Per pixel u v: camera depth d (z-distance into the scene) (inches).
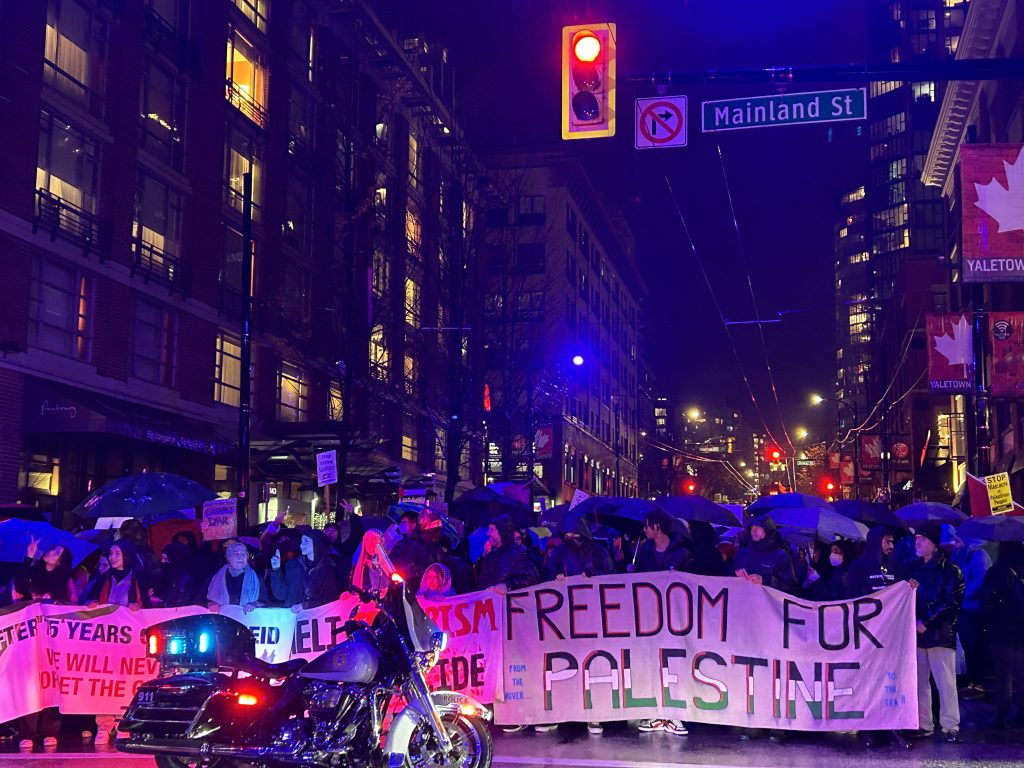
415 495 801.6
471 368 1540.4
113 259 1094.4
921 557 408.5
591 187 3078.2
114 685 402.3
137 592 443.5
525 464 2322.8
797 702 394.9
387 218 1742.1
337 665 296.8
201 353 1264.8
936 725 434.3
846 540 492.7
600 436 3503.9
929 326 1158.3
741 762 348.8
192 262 1253.1
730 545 593.0
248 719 290.7
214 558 520.7
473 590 506.6
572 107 407.5
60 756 361.1
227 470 1320.1
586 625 415.5
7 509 570.3
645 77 453.1
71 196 1045.2
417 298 1945.1
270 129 1472.7
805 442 6161.4
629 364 4308.6
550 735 407.5
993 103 1732.3
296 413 1526.8
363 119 1785.2
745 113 447.2
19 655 386.6
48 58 1018.7
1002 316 1020.5
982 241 706.2
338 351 1440.7
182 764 319.3
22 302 950.4
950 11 4867.1
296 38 1585.9
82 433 1018.1
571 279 2972.4
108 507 545.6
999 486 653.9
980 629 512.4
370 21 1717.5
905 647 394.0
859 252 7298.2
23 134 954.1
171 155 1242.0
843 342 7377.0
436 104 2055.9
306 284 1593.3
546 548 584.1
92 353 1068.5
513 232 1966.0
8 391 935.0
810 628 399.9
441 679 414.0
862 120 438.3
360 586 423.8
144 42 1173.7
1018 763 350.6
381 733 305.1
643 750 372.8
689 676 406.6
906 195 5221.5
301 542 483.5
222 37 1338.6
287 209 1540.4
